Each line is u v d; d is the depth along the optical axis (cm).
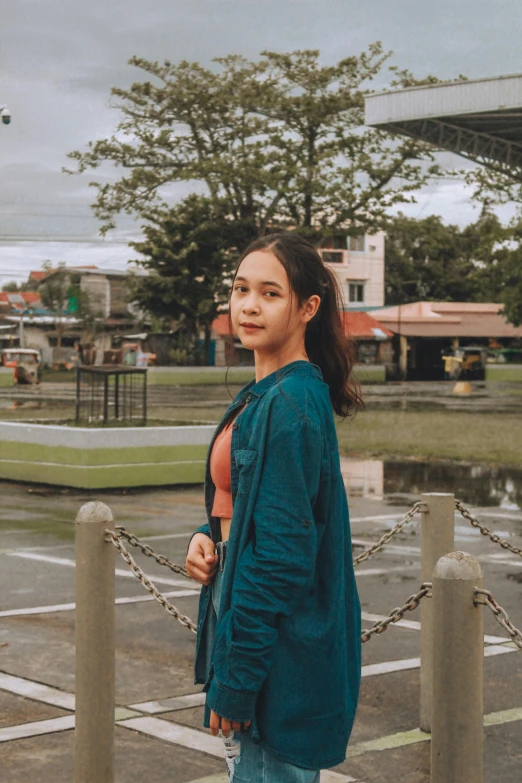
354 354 335
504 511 1392
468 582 307
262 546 281
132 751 511
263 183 5603
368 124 3822
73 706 576
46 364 7419
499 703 590
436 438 2466
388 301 9388
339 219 5859
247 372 5656
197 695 599
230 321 321
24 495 1452
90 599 432
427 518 529
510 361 7619
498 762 503
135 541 457
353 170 5666
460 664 307
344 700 295
